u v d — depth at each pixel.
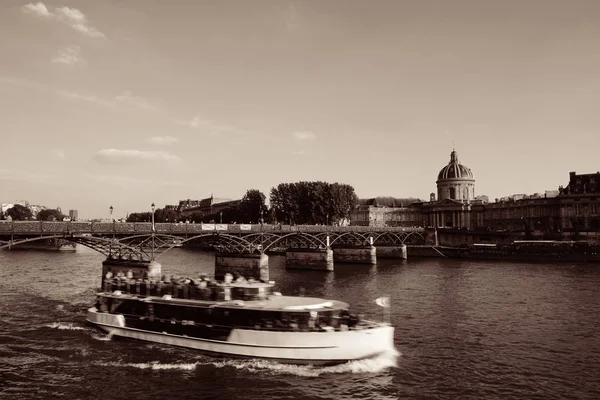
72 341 31.09
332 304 28.97
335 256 94.44
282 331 26.94
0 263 84.19
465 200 156.62
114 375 25.22
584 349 29.28
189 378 24.80
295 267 81.75
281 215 124.38
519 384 23.86
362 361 26.48
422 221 174.12
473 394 22.72
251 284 30.77
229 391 23.14
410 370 25.75
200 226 61.97
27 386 23.72
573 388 23.38
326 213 116.50
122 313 32.91
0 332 33.00
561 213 116.25
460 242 118.75
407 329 34.16
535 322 36.16
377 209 174.88
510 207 136.00
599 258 86.81
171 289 32.19
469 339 31.53
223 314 28.56
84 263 84.69
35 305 41.94
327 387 23.55
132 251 56.50
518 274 67.75
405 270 76.81
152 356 28.22
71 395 22.72
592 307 41.62
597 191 115.94
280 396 22.58
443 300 45.88
